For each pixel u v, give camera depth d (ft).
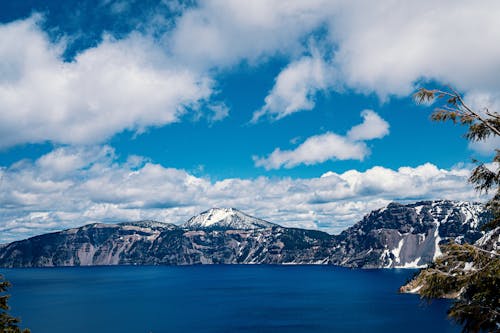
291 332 559.38
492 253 63.31
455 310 65.46
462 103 71.77
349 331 558.15
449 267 66.18
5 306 148.87
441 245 69.56
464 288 65.41
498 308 62.34
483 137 72.69
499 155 71.41
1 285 150.41
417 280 69.46
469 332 64.59
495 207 70.38
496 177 70.49
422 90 73.92
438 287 65.51
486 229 70.69
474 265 64.44
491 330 62.49
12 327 148.15
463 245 66.28
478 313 63.21
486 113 71.26
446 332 535.19
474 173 72.18
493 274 61.21
